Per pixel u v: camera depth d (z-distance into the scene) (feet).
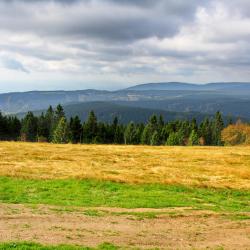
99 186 134.51
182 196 127.24
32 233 73.31
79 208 100.27
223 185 149.89
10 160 182.19
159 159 211.82
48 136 513.45
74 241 70.38
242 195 138.92
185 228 87.20
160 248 70.90
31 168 160.86
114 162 194.59
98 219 89.25
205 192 138.10
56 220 85.20
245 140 482.69
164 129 520.83
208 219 96.94
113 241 72.74
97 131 493.77
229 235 83.25
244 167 195.21
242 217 100.37
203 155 233.76
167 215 98.27
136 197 122.01
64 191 124.47
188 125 558.97
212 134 559.38
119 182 142.82
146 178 152.25
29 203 103.60
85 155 213.87
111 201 113.60
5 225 77.97
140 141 518.37
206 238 80.23
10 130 513.86
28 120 506.48
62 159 195.62
